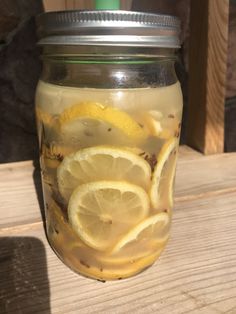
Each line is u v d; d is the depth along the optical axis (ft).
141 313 0.53
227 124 1.27
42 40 0.51
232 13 1.13
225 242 0.67
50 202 0.59
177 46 0.52
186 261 0.62
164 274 0.60
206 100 0.93
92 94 0.50
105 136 0.51
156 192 0.56
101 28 0.46
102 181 0.52
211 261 0.62
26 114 1.18
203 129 0.96
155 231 0.58
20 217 0.71
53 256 0.63
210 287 0.57
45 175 0.59
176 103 0.55
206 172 0.89
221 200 0.78
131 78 0.51
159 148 0.54
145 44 0.48
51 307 0.54
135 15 0.46
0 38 1.13
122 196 0.53
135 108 0.51
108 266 0.57
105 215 0.54
